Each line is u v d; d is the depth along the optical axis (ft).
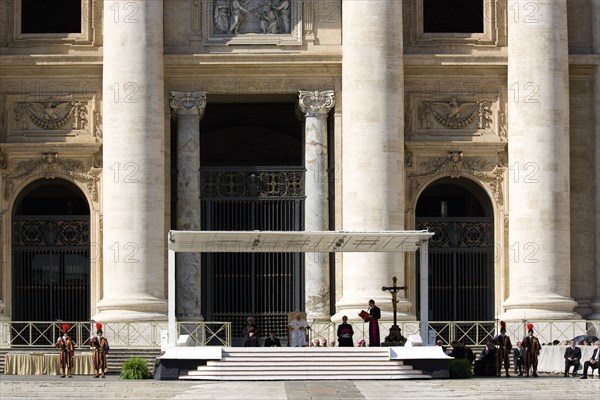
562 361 237.25
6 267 262.88
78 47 263.70
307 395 191.11
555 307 255.91
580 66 265.95
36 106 263.90
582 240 265.75
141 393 197.67
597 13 267.18
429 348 219.41
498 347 229.66
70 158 263.70
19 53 263.70
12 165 263.90
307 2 263.29
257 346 241.14
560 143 257.96
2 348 246.68
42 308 265.95
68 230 266.77
